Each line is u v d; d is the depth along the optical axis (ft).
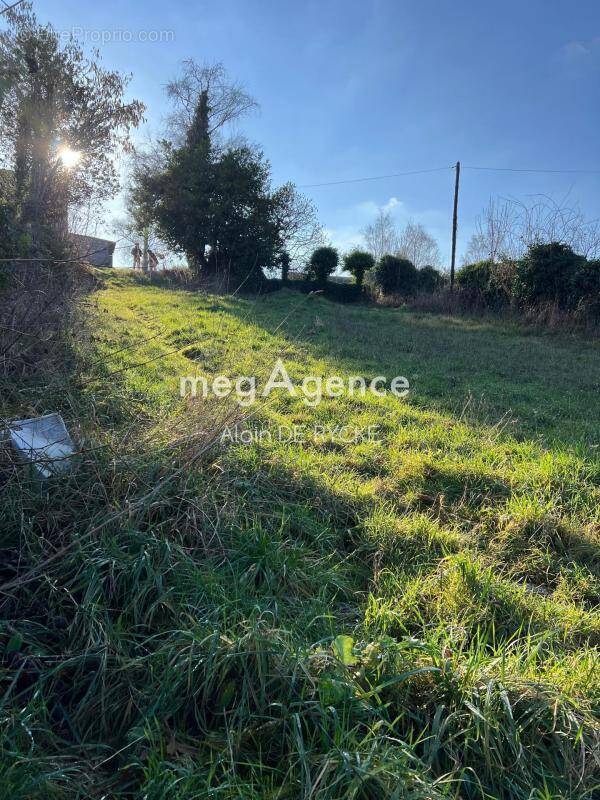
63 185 31.58
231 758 5.52
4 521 8.57
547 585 9.58
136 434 10.89
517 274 51.21
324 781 5.16
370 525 10.41
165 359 22.76
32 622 7.09
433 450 14.75
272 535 9.50
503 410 19.49
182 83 75.87
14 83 25.08
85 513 8.86
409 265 72.49
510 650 7.36
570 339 42.42
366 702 6.05
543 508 11.28
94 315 25.76
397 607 8.14
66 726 6.19
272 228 69.72
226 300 48.98
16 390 12.09
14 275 15.24
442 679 6.40
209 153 70.08
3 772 5.17
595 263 46.21
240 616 7.26
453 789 5.51
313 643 6.90
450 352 33.09
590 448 14.87
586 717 6.04
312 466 12.88
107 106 32.45
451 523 11.15
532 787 5.48
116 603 7.57
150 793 5.12
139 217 69.36
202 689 6.20
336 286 74.49
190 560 8.14
